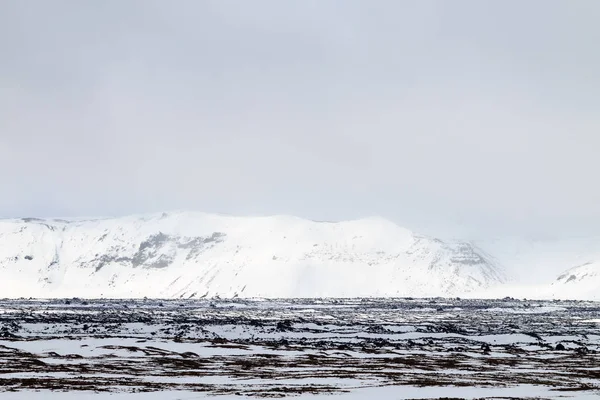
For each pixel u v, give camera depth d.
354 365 180.88
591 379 160.50
